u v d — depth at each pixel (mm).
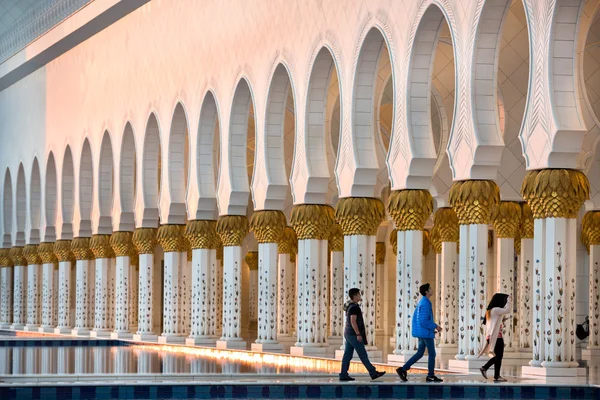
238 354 26812
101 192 35781
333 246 28141
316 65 23938
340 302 27094
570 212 17750
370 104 22516
